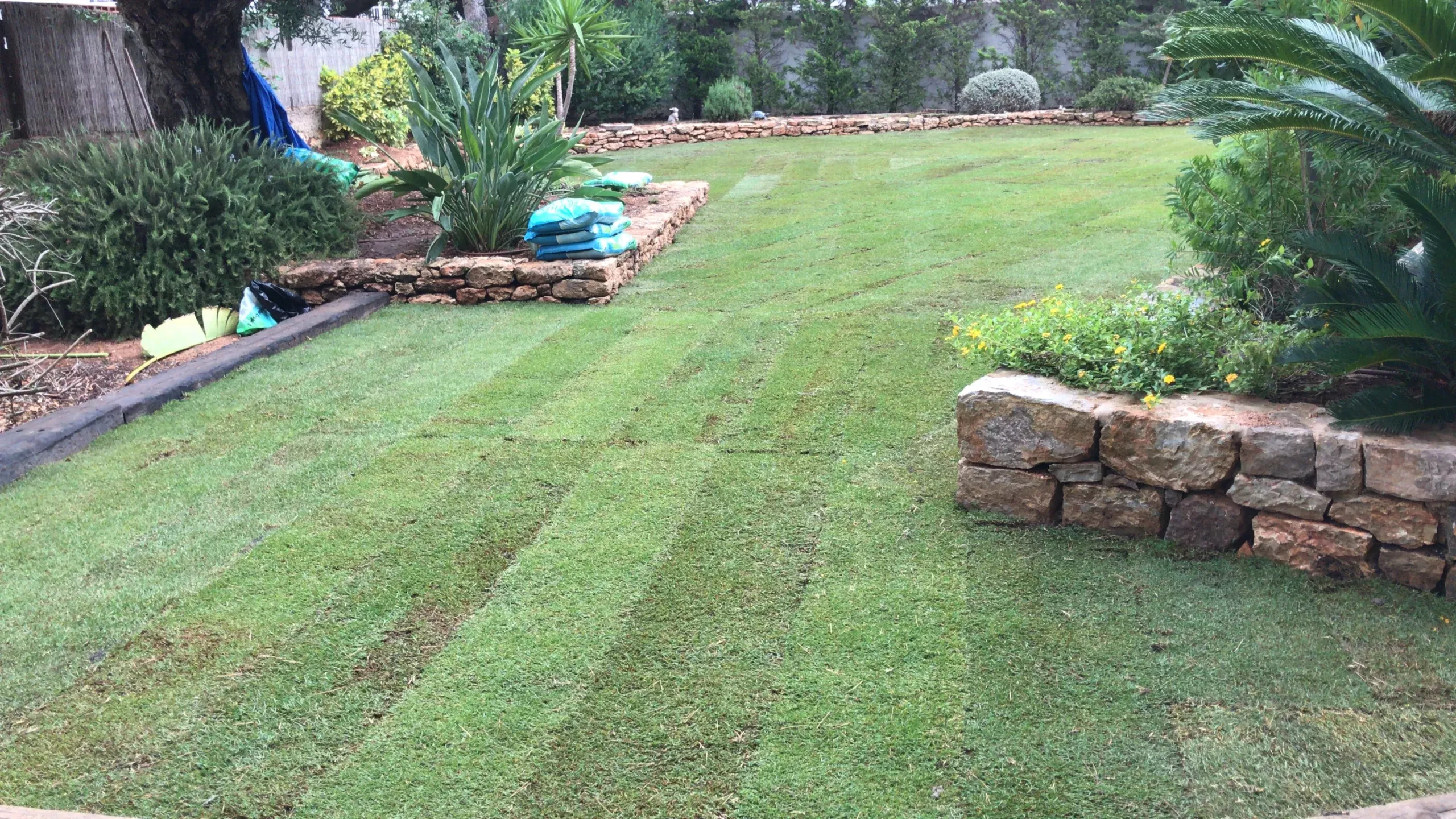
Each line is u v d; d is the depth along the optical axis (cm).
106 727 254
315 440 441
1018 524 337
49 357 581
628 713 251
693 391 478
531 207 761
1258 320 386
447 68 745
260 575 325
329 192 760
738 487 374
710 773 229
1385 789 214
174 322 620
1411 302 292
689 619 290
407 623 295
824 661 268
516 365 534
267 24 1067
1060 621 281
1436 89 317
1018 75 1808
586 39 1124
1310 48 308
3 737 251
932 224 863
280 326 612
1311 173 411
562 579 315
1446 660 255
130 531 361
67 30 926
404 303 684
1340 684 248
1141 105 1686
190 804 226
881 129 1711
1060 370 346
